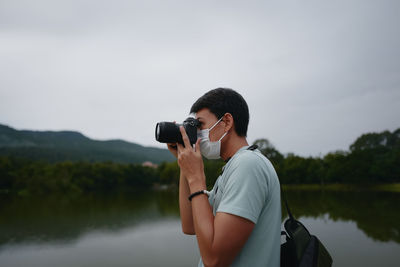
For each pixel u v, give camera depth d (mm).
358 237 17031
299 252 1583
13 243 18859
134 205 44344
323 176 83250
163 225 24625
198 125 1784
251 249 1474
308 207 33156
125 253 15477
